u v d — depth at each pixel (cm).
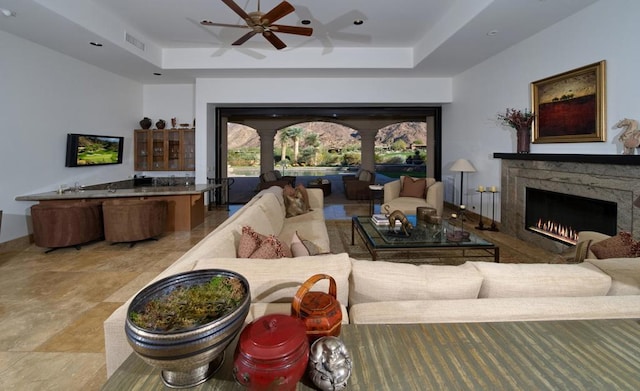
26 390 172
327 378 77
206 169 688
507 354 90
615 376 80
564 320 109
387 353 91
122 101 661
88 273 338
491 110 546
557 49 400
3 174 417
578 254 227
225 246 191
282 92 683
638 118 306
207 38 545
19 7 354
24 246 438
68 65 520
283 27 349
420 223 393
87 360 197
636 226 301
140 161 709
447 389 77
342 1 414
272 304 125
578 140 368
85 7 407
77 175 549
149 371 86
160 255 400
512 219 483
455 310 116
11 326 234
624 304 119
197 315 81
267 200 362
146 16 459
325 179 1106
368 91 690
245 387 75
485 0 360
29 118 453
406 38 550
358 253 412
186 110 732
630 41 312
